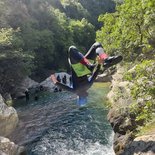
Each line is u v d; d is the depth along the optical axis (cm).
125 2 1844
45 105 3500
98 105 3191
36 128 2542
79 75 648
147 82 1428
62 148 2061
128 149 1409
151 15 1529
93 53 655
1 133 2261
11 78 4381
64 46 7419
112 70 4731
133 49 2012
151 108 1431
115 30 1989
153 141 1339
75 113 2950
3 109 2330
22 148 1955
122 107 2091
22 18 6022
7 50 4219
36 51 6147
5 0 5675
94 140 2156
